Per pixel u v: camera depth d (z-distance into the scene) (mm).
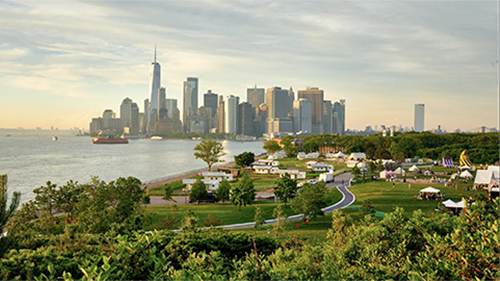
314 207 75688
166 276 16562
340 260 24094
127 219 62031
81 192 75688
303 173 154125
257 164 182375
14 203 15359
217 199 106938
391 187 112500
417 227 28016
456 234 17953
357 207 89188
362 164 167875
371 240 27578
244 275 17234
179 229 69500
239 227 72750
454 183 111312
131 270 15836
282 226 66875
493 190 95125
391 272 19969
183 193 120562
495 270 15852
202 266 17031
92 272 14023
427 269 17797
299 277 18844
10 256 30016
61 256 33031
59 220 74688
